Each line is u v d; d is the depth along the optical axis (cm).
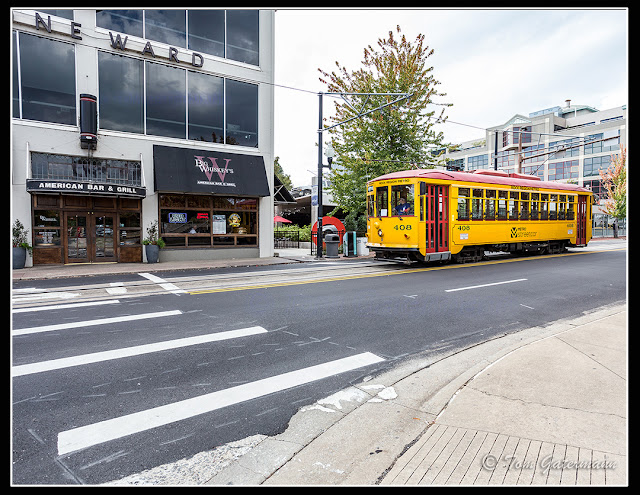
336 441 311
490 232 1470
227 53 1723
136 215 1515
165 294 878
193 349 518
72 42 1383
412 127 1984
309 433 324
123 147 1473
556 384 381
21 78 1306
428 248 1281
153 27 1549
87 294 879
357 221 2141
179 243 1599
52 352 505
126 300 813
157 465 282
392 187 1309
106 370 449
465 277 1099
